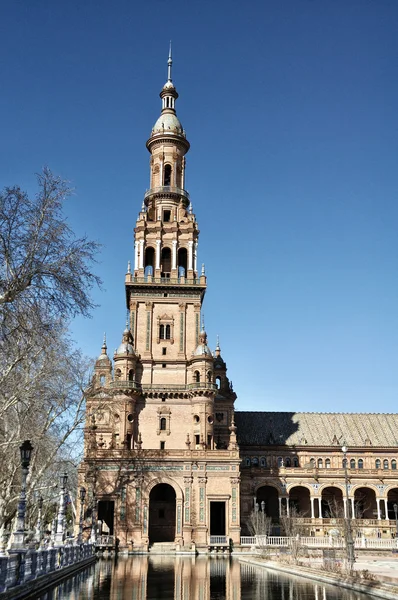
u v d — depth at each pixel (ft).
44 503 271.90
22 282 91.15
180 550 261.24
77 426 187.52
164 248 331.16
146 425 295.89
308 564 163.84
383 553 232.12
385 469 342.23
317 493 331.57
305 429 369.91
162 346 309.83
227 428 338.34
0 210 90.43
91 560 196.54
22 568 90.63
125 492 270.26
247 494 326.65
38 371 156.35
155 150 357.00
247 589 114.83
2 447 160.86
